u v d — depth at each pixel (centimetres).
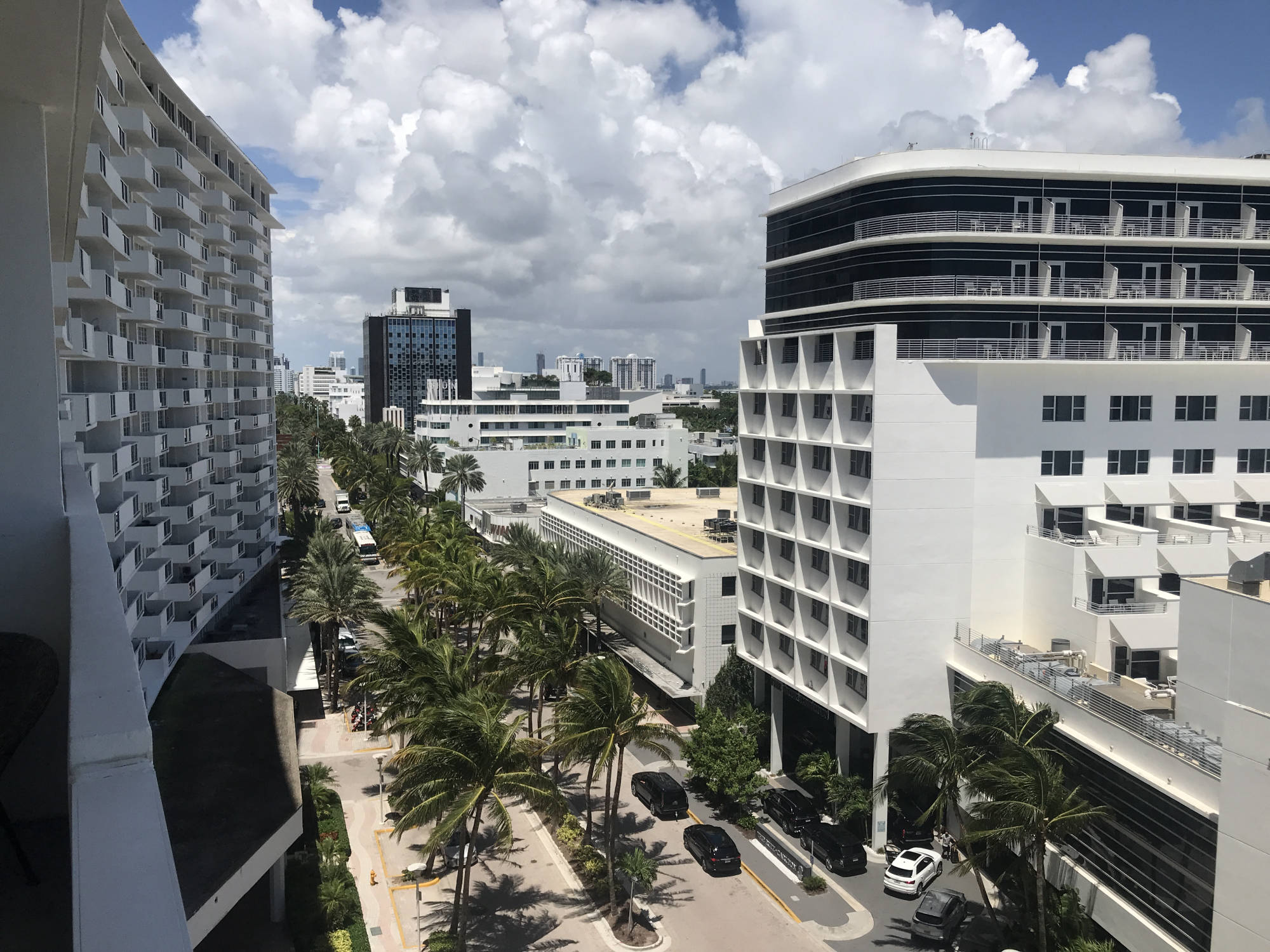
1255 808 2709
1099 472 4731
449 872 4341
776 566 5475
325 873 3997
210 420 6944
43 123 1026
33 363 1013
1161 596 4216
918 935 3788
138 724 612
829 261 5319
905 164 4819
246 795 3584
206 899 2820
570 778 5481
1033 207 4778
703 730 5162
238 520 7388
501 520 11525
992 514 4616
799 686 5147
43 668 852
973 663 4388
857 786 4756
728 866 4378
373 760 5603
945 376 4431
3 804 972
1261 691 2895
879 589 4450
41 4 804
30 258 1013
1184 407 4803
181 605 5669
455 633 7344
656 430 14912
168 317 5834
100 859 519
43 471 1016
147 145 5550
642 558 6888
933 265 4725
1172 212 4856
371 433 19275
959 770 3622
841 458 4731
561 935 3816
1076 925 3350
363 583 6562
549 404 15888
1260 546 4306
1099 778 3525
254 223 7694
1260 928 2688
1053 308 4700
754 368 5728
